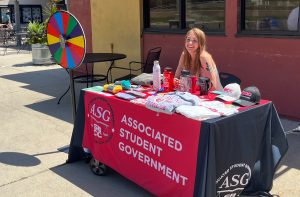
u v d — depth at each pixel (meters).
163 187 3.06
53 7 11.15
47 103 6.51
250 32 5.37
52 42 3.99
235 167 2.95
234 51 5.61
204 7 6.02
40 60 10.80
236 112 2.88
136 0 7.05
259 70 5.36
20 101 6.70
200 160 2.72
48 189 3.48
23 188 3.52
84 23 8.63
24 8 22.17
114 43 7.80
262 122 3.13
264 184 3.26
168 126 2.92
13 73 9.55
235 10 5.47
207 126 2.66
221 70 5.83
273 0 5.15
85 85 7.85
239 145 2.93
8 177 3.73
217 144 2.71
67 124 5.32
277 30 5.12
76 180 3.64
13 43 17.16
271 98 5.30
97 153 3.67
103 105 3.52
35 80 8.55
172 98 3.06
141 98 3.32
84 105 3.77
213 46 5.87
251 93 3.13
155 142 3.06
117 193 3.39
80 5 8.63
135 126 3.22
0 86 8.00
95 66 8.43
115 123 3.42
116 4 7.54
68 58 3.90
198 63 3.78
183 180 2.87
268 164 3.21
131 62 6.79
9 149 4.43
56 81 8.38
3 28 17.28
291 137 4.56
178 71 3.99
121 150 3.42
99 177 3.70
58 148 4.43
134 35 7.27
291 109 5.11
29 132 5.02
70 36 3.81
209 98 3.31
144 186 3.26
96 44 8.33
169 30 6.63
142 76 3.95
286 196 3.24
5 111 6.06
